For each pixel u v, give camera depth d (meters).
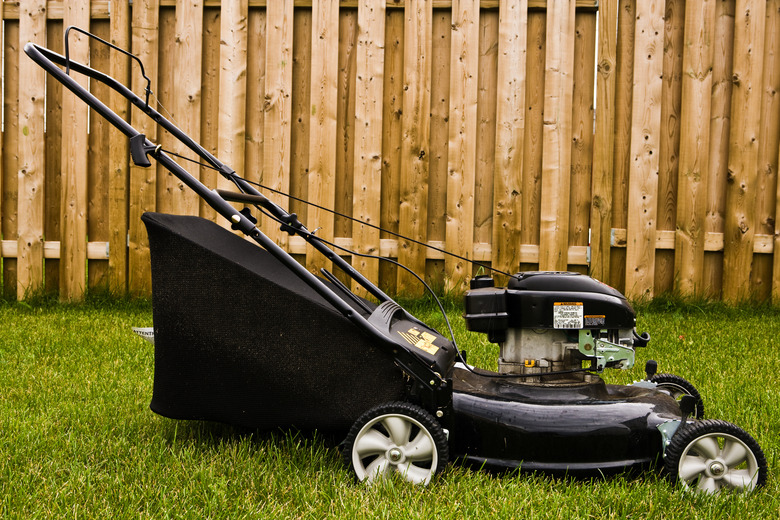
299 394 2.42
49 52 2.68
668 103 5.97
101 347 4.43
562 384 2.54
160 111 6.16
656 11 5.82
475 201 6.05
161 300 2.43
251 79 6.10
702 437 2.22
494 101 6.00
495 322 2.55
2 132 6.30
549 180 5.89
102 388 3.49
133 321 5.33
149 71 6.09
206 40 6.15
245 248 2.70
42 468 2.39
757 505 2.14
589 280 2.59
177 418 2.48
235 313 2.41
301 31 6.07
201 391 2.46
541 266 5.95
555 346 2.57
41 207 6.27
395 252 6.08
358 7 5.95
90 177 6.29
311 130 5.99
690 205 5.93
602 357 2.52
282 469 2.40
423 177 5.97
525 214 6.02
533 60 5.92
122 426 2.88
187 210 6.14
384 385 2.40
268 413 2.45
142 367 3.94
